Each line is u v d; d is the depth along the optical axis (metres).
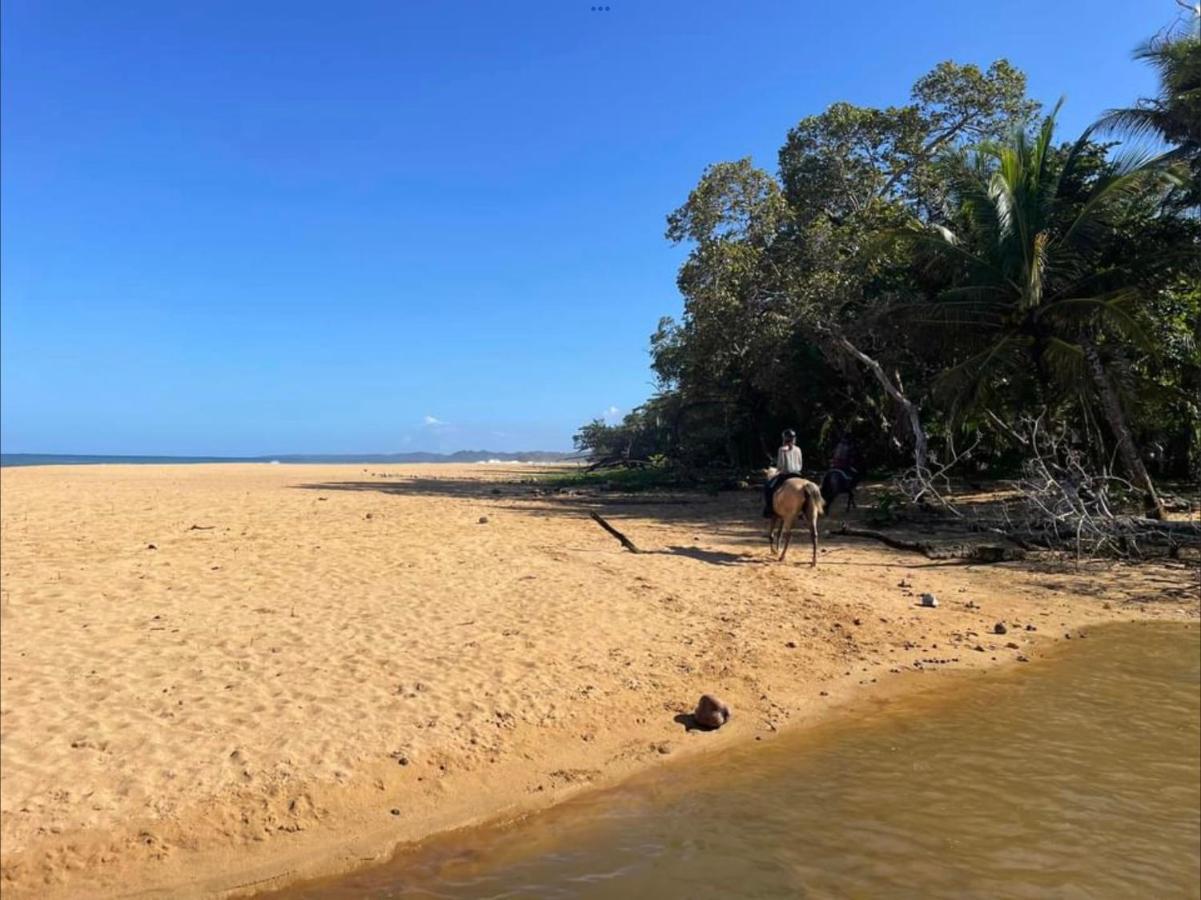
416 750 5.69
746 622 9.09
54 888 4.22
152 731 5.74
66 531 13.71
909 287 23.81
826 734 6.36
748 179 23.36
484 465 79.81
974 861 4.53
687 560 12.62
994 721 6.60
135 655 7.19
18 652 7.16
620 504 22.48
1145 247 18.50
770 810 5.13
